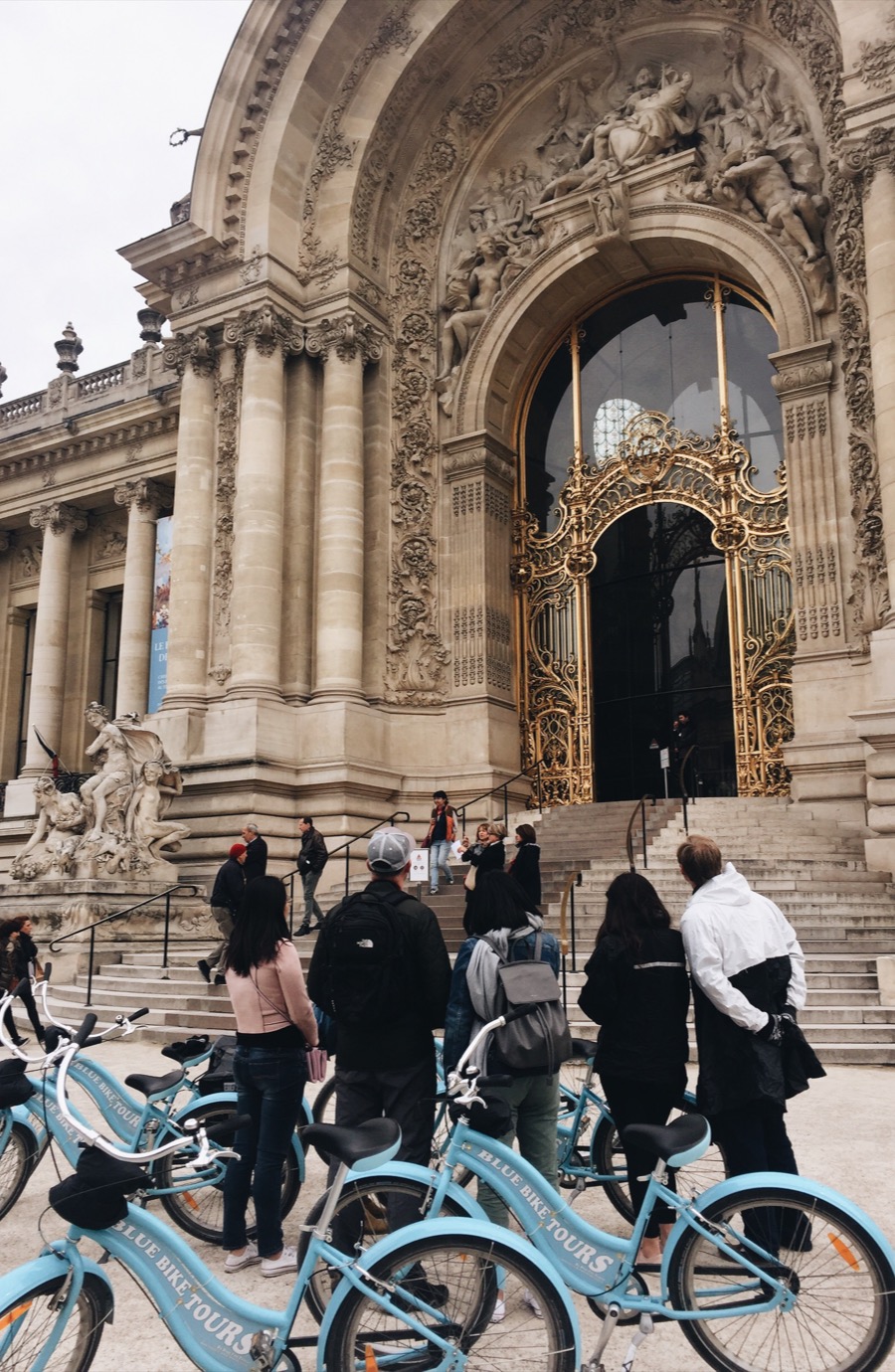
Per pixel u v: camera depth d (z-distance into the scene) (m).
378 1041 5.16
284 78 23.80
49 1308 3.79
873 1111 8.46
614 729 23.22
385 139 24.55
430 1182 4.32
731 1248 4.10
